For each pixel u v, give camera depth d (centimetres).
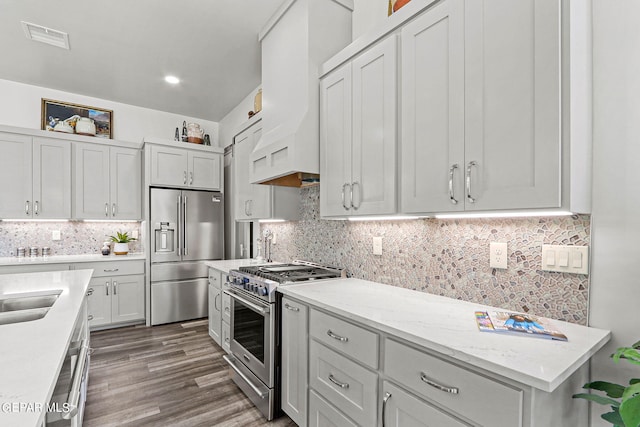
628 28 111
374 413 131
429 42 142
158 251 389
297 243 301
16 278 214
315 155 210
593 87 117
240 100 415
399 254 198
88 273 234
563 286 128
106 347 315
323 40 217
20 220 365
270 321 198
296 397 183
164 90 385
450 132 133
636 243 110
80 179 379
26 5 236
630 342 111
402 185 154
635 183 110
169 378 253
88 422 195
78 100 398
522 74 111
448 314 139
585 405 114
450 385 104
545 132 106
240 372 228
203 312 414
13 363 89
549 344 105
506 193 115
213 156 435
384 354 128
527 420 86
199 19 253
